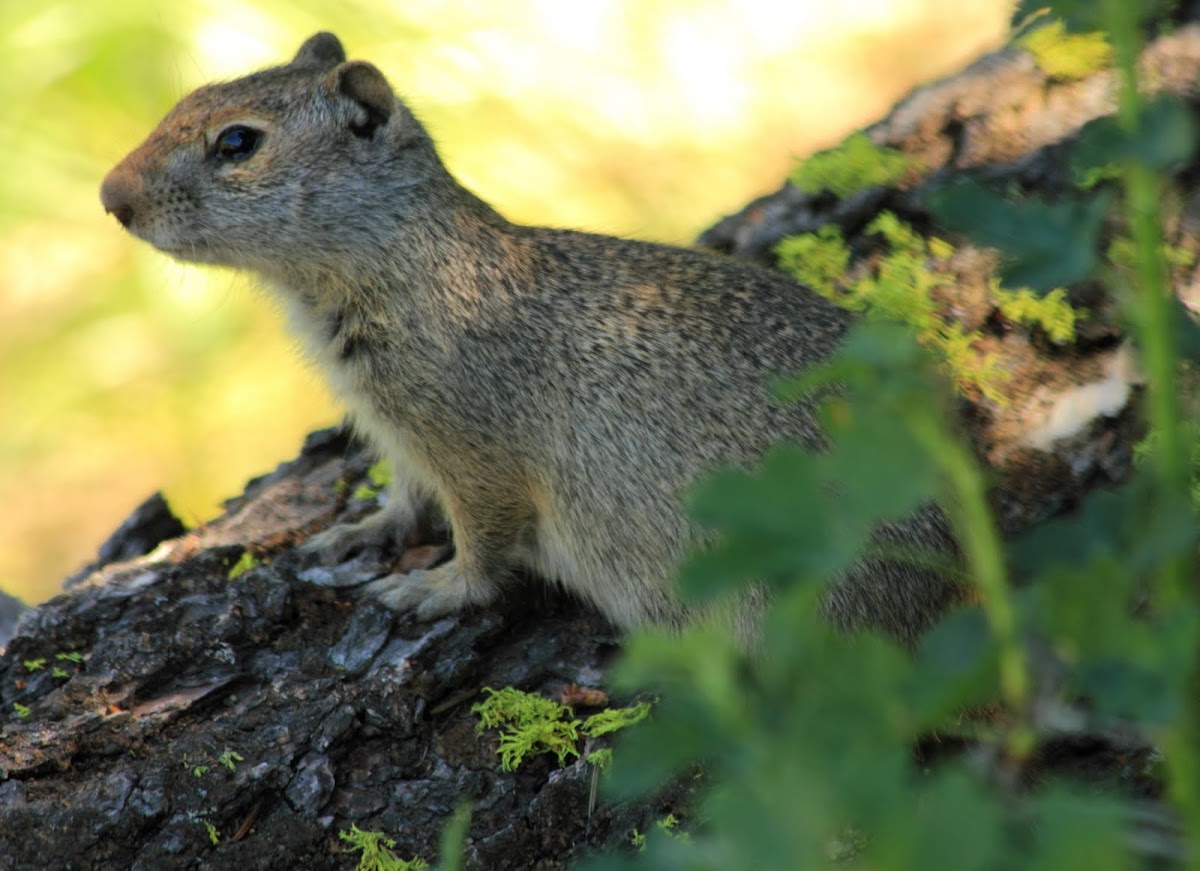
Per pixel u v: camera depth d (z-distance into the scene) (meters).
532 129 13.57
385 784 6.24
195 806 6.00
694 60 14.35
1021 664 2.83
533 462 7.71
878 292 8.15
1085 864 2.37
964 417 7.48
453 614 7.11
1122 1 3.19
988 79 8.59
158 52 13.77
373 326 8.04
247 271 8.38
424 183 8.09
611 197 13.38
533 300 7.80
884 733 2.63
